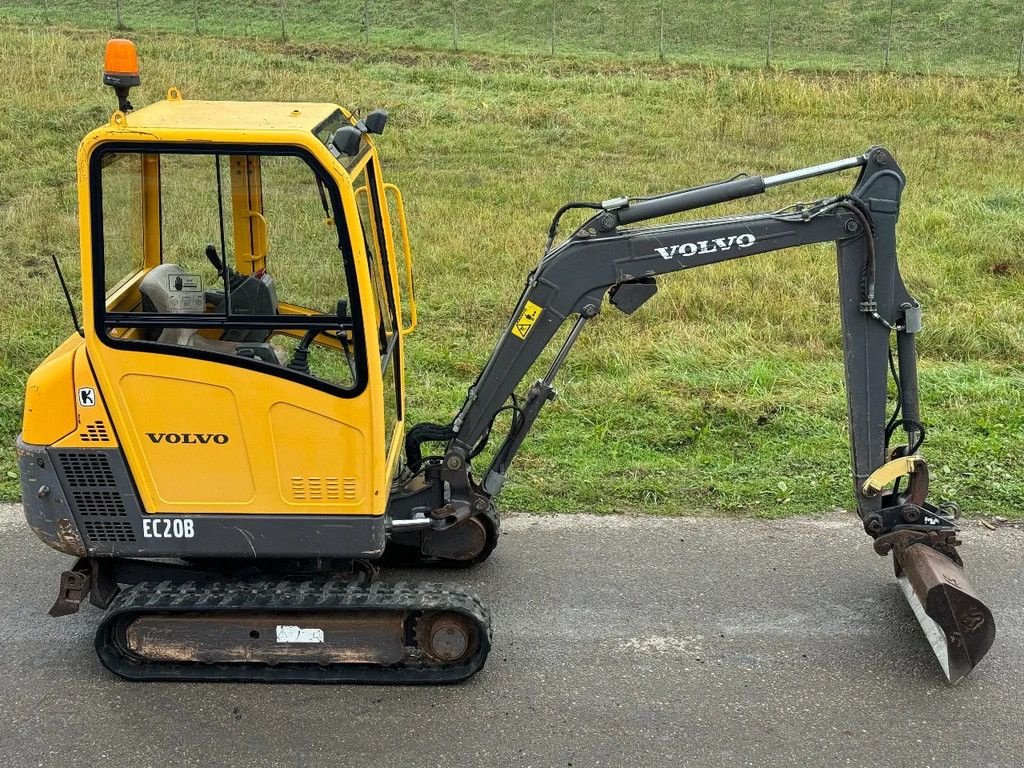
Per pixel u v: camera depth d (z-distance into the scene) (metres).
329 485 4.73
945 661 4.91
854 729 4.66
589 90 20.81
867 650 5.27
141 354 4.55
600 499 6.83
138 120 4.54
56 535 4.80
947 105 20.00
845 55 26.95
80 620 5.50
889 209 5.10
